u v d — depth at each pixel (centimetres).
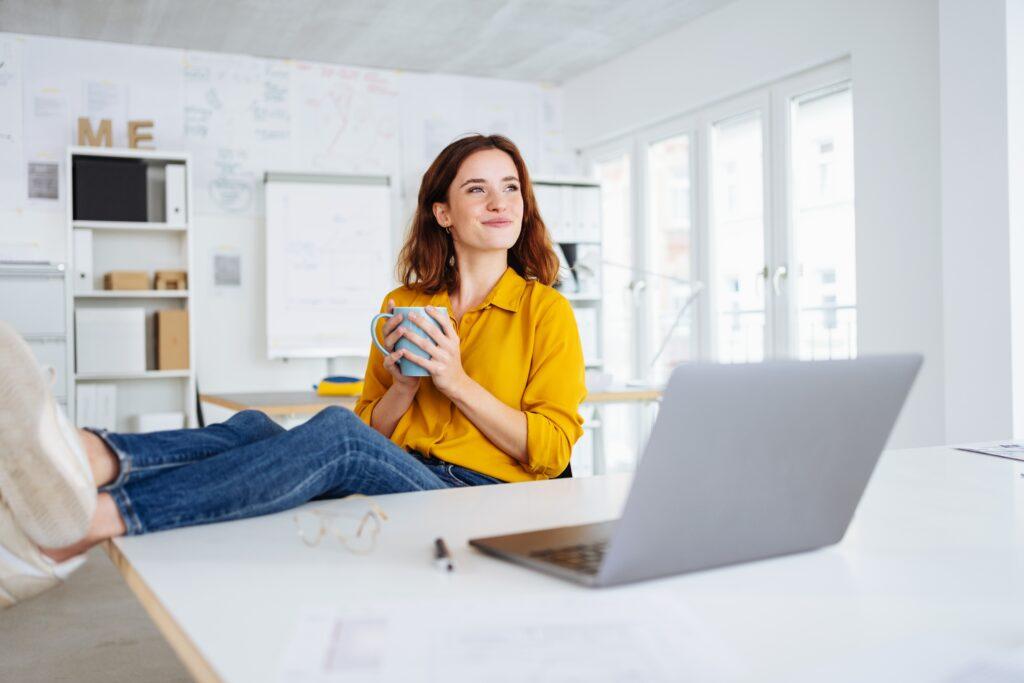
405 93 573
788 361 71
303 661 53
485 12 467
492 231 163
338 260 535
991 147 316
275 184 524
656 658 54
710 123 488
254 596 67
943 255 334
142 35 493
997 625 61
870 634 59
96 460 95
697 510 70
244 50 524
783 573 73
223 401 297
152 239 510
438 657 53
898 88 367
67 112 494
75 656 220
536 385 155
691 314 508
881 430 80
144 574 73
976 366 323
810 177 428
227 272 530
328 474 101
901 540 85
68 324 466
